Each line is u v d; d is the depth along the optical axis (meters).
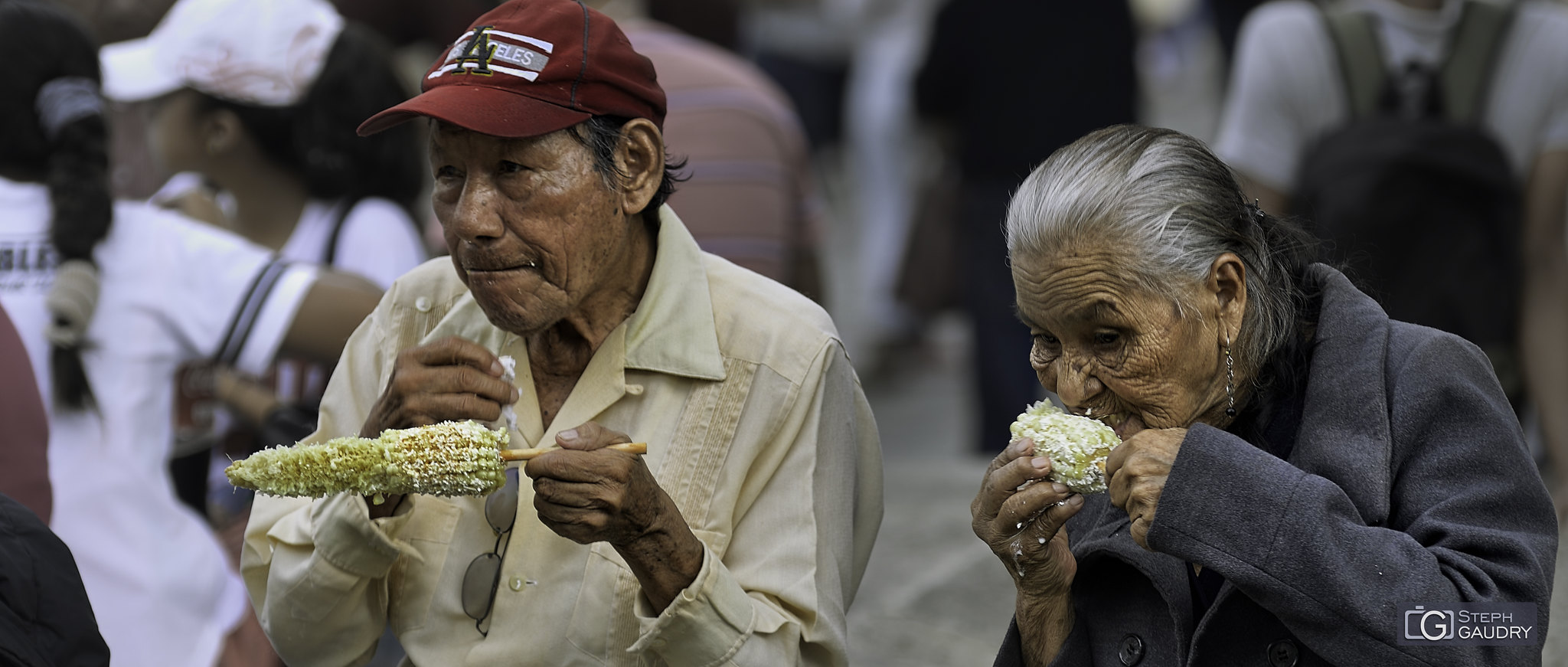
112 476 4.91
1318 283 3.69
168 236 5.11
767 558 3.70
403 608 3.86
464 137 3.49
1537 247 6.73
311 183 6.06
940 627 7.13
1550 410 6.52
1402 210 6.55
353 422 4.00
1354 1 7.14
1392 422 3.43
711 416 3.75
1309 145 7.00
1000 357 10.61
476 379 3.49
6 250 4.84
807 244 7.46
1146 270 3.33
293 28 5.98
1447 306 6.54
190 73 5.88
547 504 3.33
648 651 3.60
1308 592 3.17
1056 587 3.59
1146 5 18.81
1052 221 3.38
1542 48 6.79
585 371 3.80
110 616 4.91
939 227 13.36
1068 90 10.41
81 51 5.04
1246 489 3.23
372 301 5.21
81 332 4.84
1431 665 3.16
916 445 12.27
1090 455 3.40
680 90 7.01
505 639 3.71
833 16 16.02
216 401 5.96
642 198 3.68
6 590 3.30
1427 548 3.29
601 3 7.21
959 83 10.61
